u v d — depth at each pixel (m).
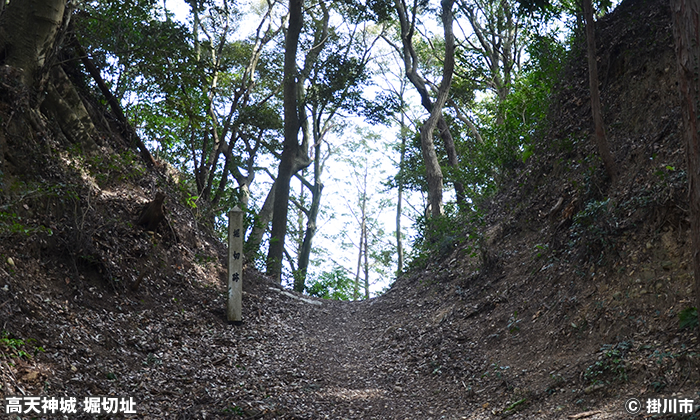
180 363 7.70
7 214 6.89
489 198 15.97
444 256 14.71
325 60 20.77
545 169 11.75
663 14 9.99
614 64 10.80
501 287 9.93
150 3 12.33
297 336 10.66
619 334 6.29
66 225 8.66
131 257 9.74
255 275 14.62
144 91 13.34
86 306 8.00
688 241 6.44
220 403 6.40
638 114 9.34
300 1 18.52
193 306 10.19
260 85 22.72
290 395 7.10
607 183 8.84
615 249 7.34
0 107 8.62
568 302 7.42
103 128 12.74
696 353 5.13
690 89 4.81
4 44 9.62
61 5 10.19
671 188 6.94
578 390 5.73
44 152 9.16
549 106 13.06
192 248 12.59
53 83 10.96
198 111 13.95
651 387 5.18
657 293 6.32
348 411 6.71
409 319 11.35
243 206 16.02
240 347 9.04
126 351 7.48
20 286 7.10
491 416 5.97
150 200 11.89
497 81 22.02
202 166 15.43
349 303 15.69
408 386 7.63
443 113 24.53
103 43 11.20
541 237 10.23
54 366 6.18
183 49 12.18
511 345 7.77
